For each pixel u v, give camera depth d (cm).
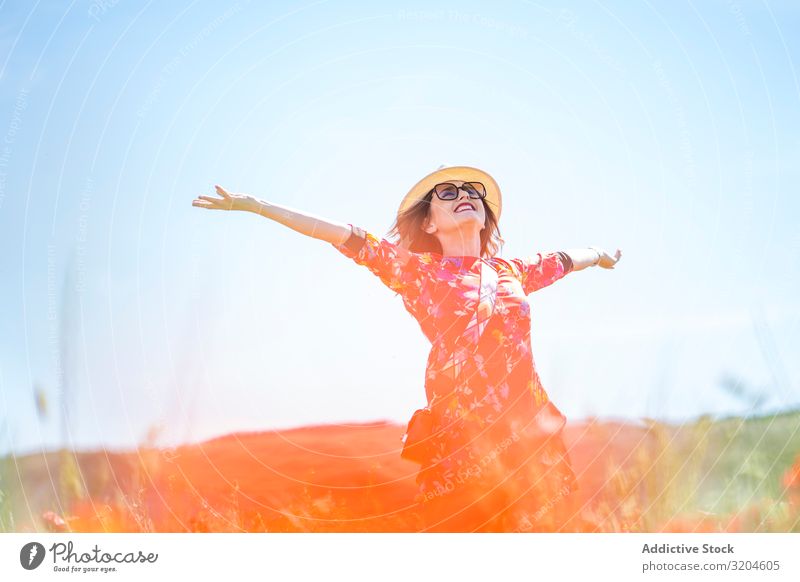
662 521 467
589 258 617
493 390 509
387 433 599
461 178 601
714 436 482
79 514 489
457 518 489
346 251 536
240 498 502
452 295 533
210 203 506
